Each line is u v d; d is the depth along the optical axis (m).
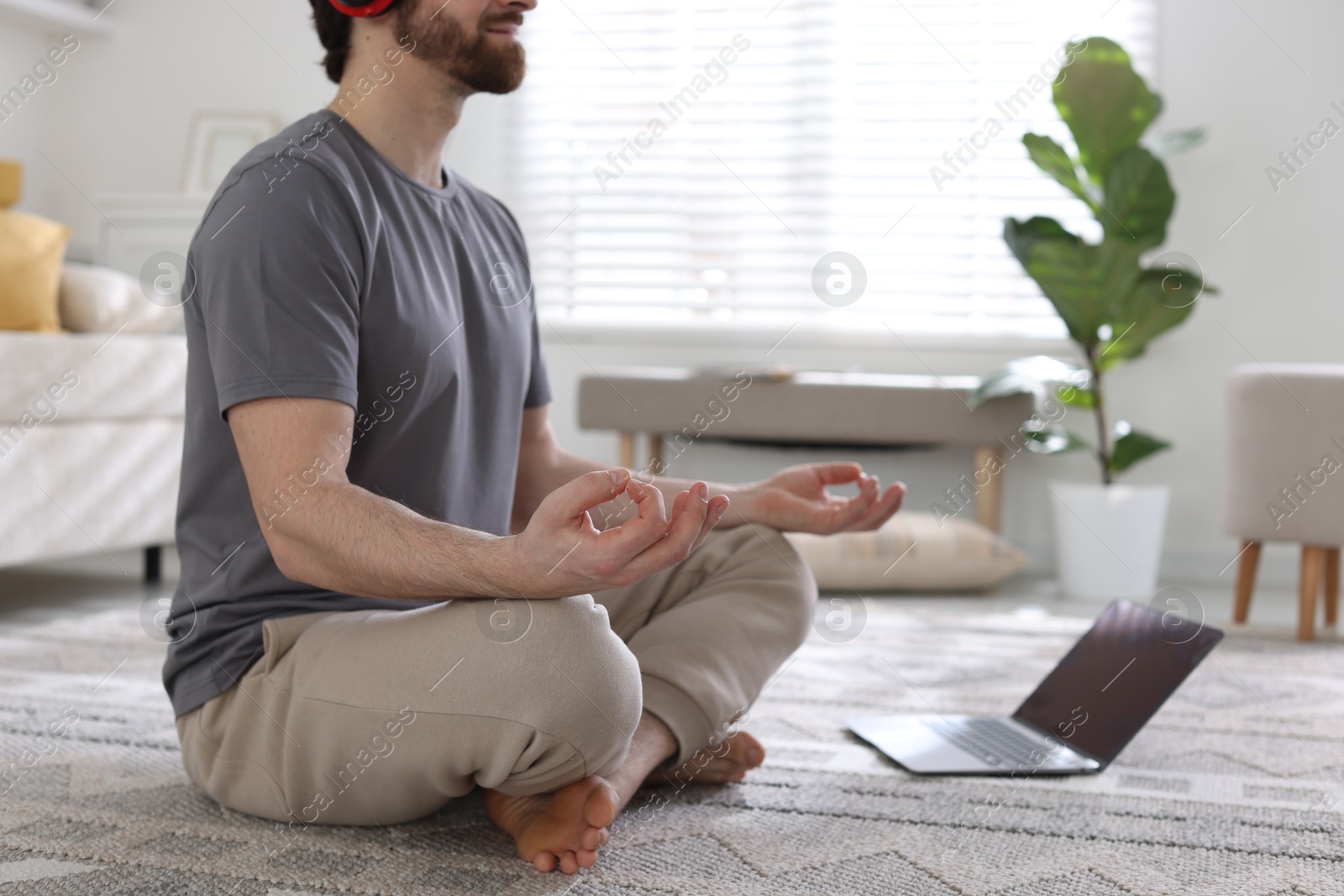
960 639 2.14
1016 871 0.94
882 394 2.96
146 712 1.46
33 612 2.36
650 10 3.53
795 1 3.48
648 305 3.46
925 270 3.42
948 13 3.40
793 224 3.47
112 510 2.48
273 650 0.98
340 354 0.94
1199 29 3.20
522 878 0.91
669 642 1.08
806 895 0.88
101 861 0.94
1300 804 1.14
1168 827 1.06
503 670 0.87
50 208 3.80
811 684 1.74
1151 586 2.85
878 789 1.17
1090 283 2.83
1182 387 3.22
